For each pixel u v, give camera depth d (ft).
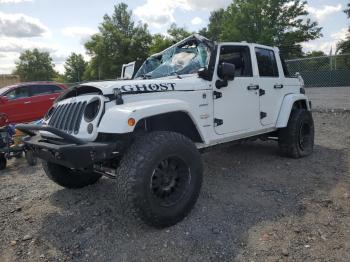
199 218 10.70
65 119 11.09
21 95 33.06
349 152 18.03
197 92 11.98
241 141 14.84
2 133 19.29
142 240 9.62
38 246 9.80
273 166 15.94
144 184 9.29
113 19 146.51
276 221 10.34
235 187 13.34
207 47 13.06
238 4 95.96
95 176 14.37
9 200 13.70
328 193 12.30
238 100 13.74
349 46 132.67
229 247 9.08
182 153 10.17
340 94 45.42
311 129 17.78
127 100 10.40
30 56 237.04
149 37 148.05
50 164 13.16
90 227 10.64
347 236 9.27
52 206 12.61
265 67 15.92
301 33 96.37
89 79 154.92
